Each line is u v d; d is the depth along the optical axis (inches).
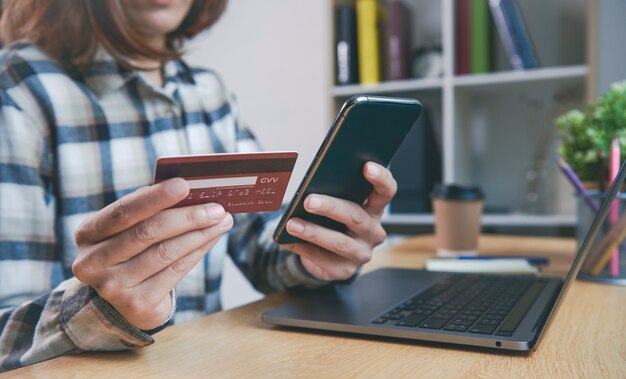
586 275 32.3
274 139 83.9
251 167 19.1
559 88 77.0
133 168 35.4
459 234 42.2
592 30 65.9
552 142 78.6
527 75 69.4
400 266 38.6
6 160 29.4
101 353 20.2
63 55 34.4
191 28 41.7
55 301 21.0
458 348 20.1
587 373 17.6
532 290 28.2
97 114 34.5
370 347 20.4
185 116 39.6
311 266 28.3
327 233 25.0
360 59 77.2
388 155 24.2
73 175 33.0
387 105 21.4
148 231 17.8
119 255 18.1
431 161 75.7
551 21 77.5
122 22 34.0
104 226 18.0
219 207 18.7
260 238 35.2
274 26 82.7
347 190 24.6
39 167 31.5
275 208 21.7
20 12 34.4
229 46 86.1
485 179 82.4
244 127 44.9
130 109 36.1
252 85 85.0
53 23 33.6
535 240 52.9
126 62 35.2
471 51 72.9
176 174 17.8
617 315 24.7
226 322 24.3
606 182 33.4
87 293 19.8
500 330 20.5
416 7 83.3
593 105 39.8
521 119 80.0
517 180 80.5
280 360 19.2
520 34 70.7
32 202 29.6
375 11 76.1
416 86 73.8
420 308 24.0
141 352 20.4
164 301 19.8
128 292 18.6
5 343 20.7
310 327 22.4
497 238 54.6
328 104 79.7
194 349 20.6
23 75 32.4
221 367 18.7
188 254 19.0
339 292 28.0
